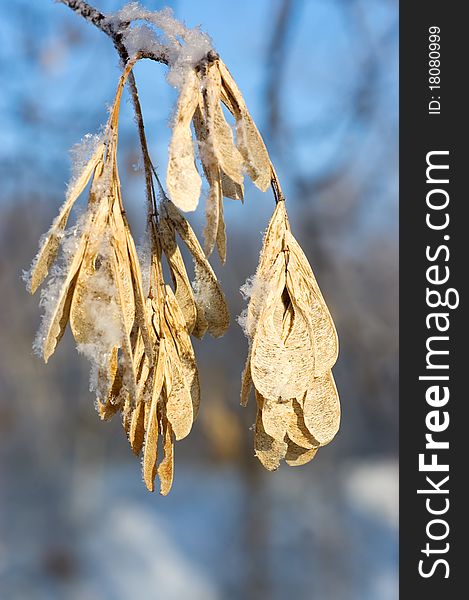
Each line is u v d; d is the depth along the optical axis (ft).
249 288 3.46
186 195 3.14
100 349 3.27
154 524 24.13
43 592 20.24
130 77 3.67
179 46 3.57
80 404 21.58
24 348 17.75
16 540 21.88
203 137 3.38
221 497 25.67
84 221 3.40
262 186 3.48
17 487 22.84
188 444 25.82
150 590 20.47
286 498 21.66
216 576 20.52
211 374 17.97
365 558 20.18
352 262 12.27
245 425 18.54
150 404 3.45
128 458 29.25
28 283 3.40
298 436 3.38
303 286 3.45
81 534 22.72
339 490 21.56
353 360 13.46
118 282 3.26
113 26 3.69
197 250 3.71
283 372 3.34
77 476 22.99
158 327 3.54
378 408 14.35
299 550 20.34
